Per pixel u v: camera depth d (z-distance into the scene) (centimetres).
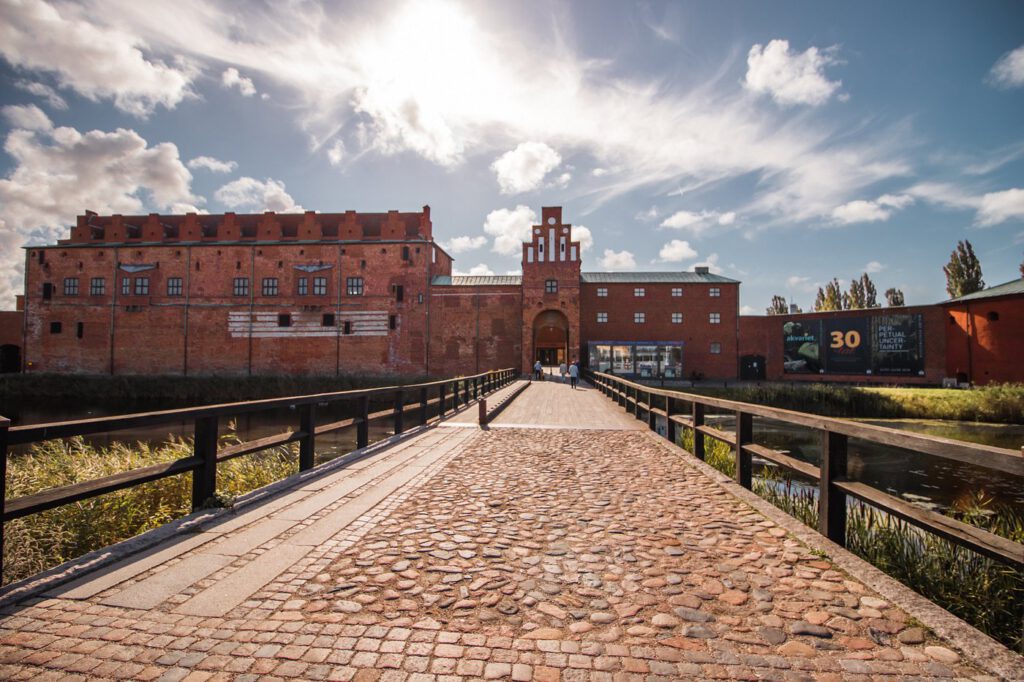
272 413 2886
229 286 4109
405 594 332
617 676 244
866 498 385
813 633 286
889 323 3703
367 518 495
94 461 1026
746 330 4278
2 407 3416
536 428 1199
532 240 4109
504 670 248
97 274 4178
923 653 266
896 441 359
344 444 1767
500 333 4100
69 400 3703
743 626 294
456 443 978
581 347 4359
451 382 1470
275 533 446
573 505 555
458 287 4134
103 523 657
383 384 3719
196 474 508
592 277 4528
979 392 2514
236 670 245
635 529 474
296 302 4078
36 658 251
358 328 4050
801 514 684
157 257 4150
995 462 275
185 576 353
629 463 797
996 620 435
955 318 3450
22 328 4325
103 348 4128
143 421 430
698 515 520
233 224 4306
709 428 747
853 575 365
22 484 834
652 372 4181
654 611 313
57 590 325
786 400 2700
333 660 254
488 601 323
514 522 492
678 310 4334
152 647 263
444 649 267
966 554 512
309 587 339
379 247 4081
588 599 329
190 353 4091
